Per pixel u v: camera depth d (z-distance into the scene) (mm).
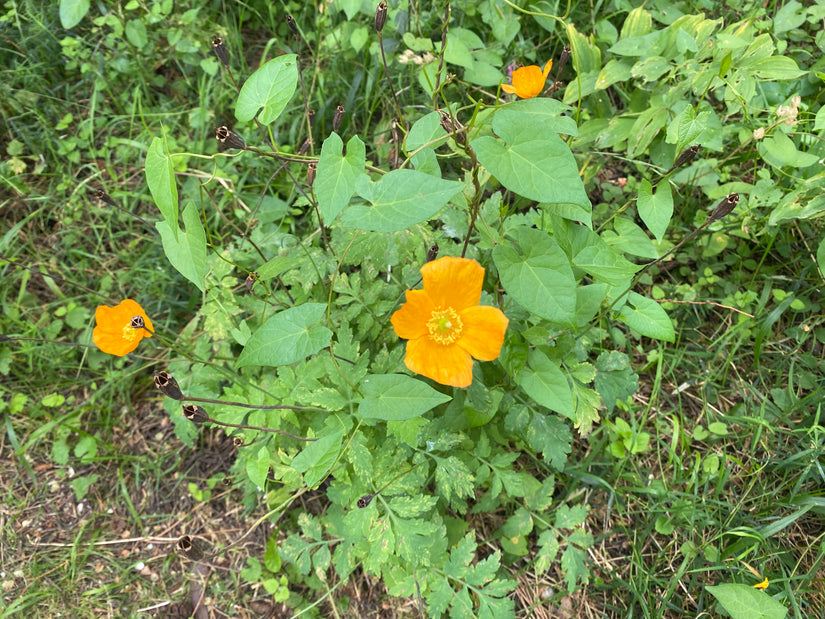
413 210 290
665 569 477
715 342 541
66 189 629
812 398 505
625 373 454
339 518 463
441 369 339
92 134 635
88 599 492
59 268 604
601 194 614
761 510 478
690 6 630
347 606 483
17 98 628
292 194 619
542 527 477
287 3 701
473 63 599
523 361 373
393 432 404
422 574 431
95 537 518
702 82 496
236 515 525
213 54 671
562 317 314
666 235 591
